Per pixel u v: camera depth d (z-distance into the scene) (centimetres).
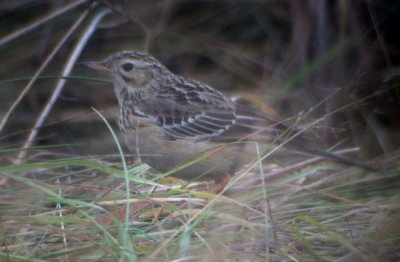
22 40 1673
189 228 906
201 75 1717
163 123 1184
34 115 1606
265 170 1196
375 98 1407
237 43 1745
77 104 1636
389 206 1034
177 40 1733
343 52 1491
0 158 1120
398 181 1146
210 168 1147
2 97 1617
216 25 1761
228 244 937
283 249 946
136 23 1639
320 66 1475
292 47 1591
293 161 1210
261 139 1144
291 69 1560
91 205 950
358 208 1059
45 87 1636
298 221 1023
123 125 1227
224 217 945
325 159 1170
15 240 973
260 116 1190
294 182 1198
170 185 1184
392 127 1405
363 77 1430
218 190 1123
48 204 1105
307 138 1152
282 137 1138
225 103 1204
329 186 1146
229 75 1702
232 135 1184
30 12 1712
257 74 1697
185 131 1180
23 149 1068
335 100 1371
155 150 1188
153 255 877
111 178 1160
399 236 960
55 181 1197
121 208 1016
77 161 991
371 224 1009
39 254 938
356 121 1377
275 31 1714
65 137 1556
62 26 1688
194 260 895
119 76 1247
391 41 1538
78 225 984
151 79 1240
